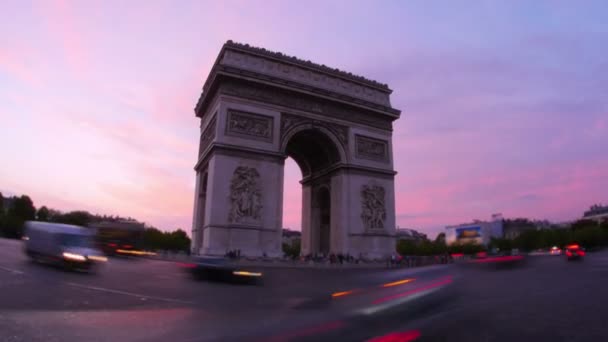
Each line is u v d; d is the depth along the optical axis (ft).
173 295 79.05
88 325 49.34
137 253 242.99
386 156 254.68
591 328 47.75
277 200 212.43
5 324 47.62
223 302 70.49
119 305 64.59
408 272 47.01
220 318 52.75
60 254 109.29
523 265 148.25
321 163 264.93
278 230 209.26
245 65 220.84
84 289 78.79
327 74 245.45
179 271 123.13
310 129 233.14
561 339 42.65
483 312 56.08
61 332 45.60
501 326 47.57
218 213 196.54
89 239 119.44
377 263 221.25
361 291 38.88
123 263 156.15
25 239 127.65
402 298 38.91
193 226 249.75
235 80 214.28
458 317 47.78
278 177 215.51
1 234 504.02
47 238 115.65
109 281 94.22
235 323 46.60
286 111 225.97
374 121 255.29
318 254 244.63
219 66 208.13
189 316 55.62
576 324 49.96
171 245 612.29
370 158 248.52
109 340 42.93
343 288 41.34
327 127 237.45
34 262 121.80
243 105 214.69
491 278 107.24
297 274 139.23
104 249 231.30
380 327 34.76
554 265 169.99
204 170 240.73
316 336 27.68
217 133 205.36
